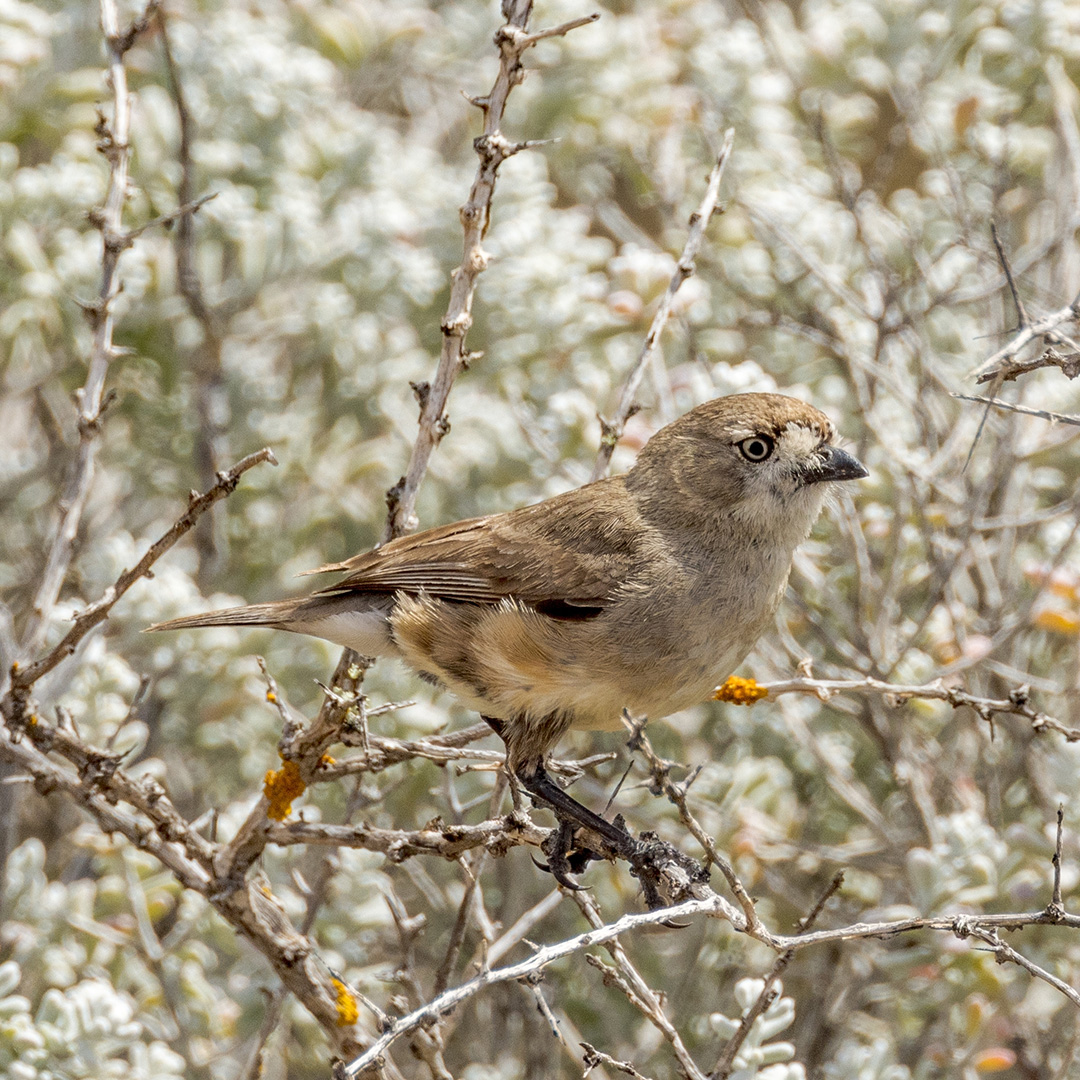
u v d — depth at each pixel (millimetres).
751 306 13000
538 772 8227
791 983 10844
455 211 13336
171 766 11688
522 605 8305
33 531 13375
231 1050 9812
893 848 10219
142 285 12078
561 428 11828
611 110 14023
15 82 12359
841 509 10664
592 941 5957
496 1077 10039
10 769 10531
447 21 15305
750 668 11219
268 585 12289
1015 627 10008
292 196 12727
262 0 14352
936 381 11734
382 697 10977
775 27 14734
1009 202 13461
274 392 13094
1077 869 9430
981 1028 9297
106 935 9727
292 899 9938
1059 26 13086
